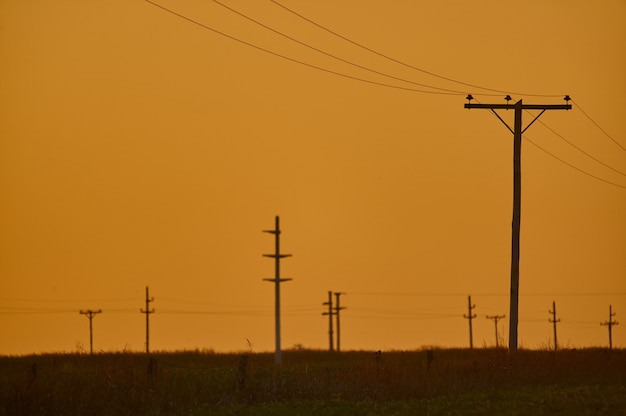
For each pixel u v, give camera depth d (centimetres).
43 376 11675
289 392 11962
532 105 16675
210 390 11675
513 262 16562
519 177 16688
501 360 15238
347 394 11988
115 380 11112
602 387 12088
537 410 9350
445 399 11288
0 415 9550
